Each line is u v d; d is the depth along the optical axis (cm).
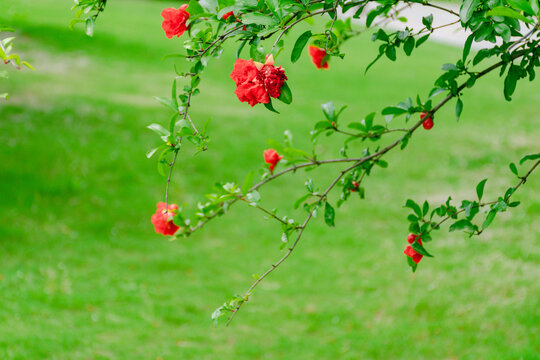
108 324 649
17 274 728
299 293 764
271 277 807
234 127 1381
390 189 1123
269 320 701
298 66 2081
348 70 2108
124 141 1196
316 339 660
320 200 288
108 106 1370
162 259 832
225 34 225
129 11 2786
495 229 906
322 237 931
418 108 272
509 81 244
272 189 1116
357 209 1033
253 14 215
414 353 609
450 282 747
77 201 959
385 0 247
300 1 223
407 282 766
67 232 872
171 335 646
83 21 246
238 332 671
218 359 604
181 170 1132
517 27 219
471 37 227
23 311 639
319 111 1598
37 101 1341
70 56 1811
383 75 2077
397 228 960
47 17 2178
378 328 669
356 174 296
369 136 284
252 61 211
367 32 2742
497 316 650
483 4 221
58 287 715
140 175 1076
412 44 262
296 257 868
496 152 1326
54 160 1059
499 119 1612
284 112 1555
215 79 1836
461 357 588
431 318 674
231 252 880
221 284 781
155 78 1736
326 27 285
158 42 2117
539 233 877
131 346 605
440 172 1209
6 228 841
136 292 732
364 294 752
